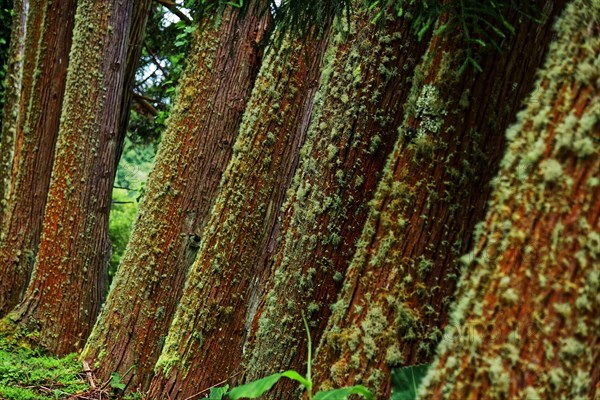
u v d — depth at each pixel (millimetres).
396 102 2449
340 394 1450
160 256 4086
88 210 4793
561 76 1280
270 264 3016
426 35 2443
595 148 1180
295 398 2434
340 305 1910
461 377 1240
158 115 6840
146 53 7793
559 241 1173
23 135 5637
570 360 1133
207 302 3438
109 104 4934
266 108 3547
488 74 1845
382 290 1810
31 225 5590
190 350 3406
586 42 1261
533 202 1233
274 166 3541
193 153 4234
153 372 3938
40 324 4629
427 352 1745
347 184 2461
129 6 5039
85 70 4879
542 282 1172
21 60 6797
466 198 1817
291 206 2850
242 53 4305
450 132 1838
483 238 1336
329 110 2531
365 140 2455
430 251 1793
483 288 1266
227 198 3543
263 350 2545
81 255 4738
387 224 1854
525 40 1858
